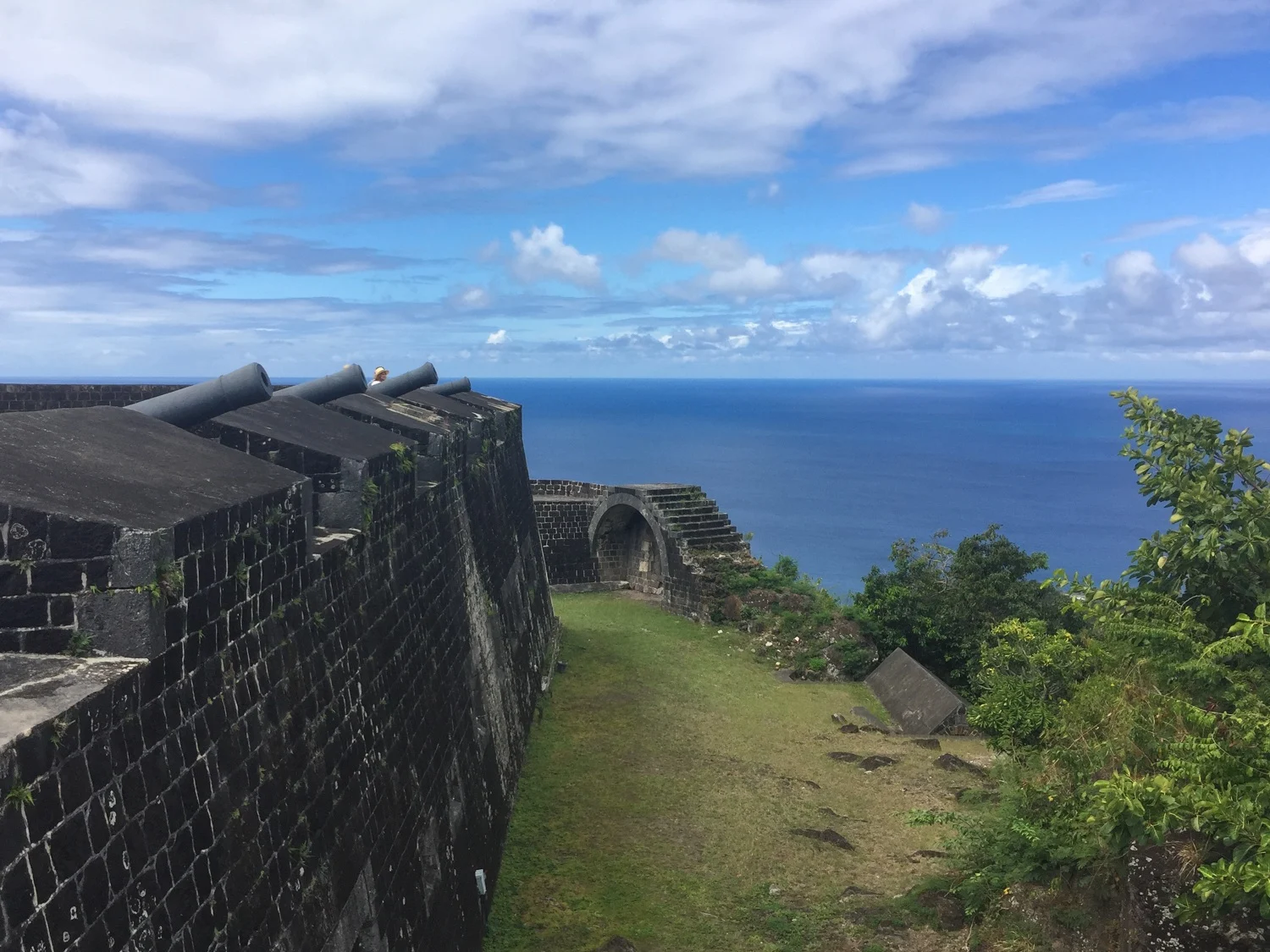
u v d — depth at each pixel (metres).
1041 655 10.29
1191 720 6.90
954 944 9.00
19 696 3.74
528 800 13.51
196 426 7.83
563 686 19.38
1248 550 8.15
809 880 11.02
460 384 20.58
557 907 10.48
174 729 4.52
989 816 9.86
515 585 18.27
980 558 22.81
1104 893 7.83
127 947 3.93
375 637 8.07
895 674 19.81
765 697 19.25
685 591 26.08
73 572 4.20
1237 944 5.78
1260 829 5.49
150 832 4.20
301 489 6.41
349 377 11.34
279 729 5.75
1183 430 9.29
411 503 9.95
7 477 4.50
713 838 12.20
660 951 9.50
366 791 7.14
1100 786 6.19
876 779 14.47
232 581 5.27
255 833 5.22
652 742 16.06
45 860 3.47
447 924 8.70
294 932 5.52
